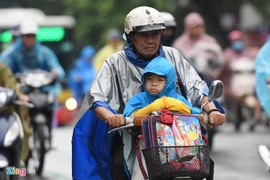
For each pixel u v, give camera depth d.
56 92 21.61
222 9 45.12
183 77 11.38
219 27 44.91
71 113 38.47
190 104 10.89
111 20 48.09
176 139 10.12
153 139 10.10
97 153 11.23
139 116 10.30
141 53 11.16
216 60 27.86
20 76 20.78
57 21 41.69
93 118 11.25
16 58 21.83
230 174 20.06
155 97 10.80
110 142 11.19
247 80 34.31
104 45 48.94
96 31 50.56
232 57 35.25
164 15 18.09
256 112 33.41
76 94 41.94
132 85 11.21
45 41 41.56
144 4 46.84
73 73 41.31
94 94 10.95
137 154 10.57
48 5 56.75
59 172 20.86
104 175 11.19
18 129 15.74
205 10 44.03
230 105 34.16
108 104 11.14
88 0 49.59
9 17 41.94
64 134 31.45
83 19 49.78
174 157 9.95
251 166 21.52
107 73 11.20
